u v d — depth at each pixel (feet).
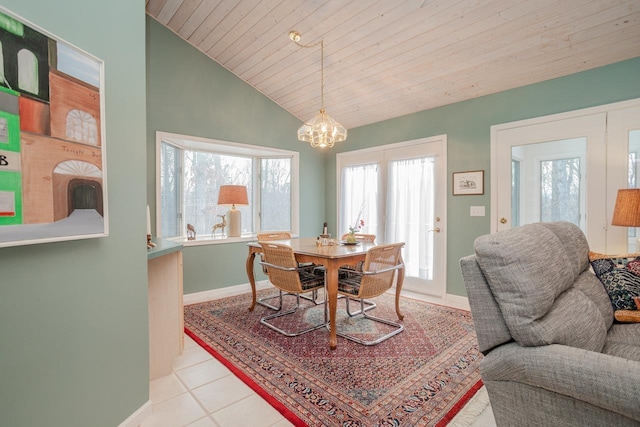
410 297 12.23
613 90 8.34
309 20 9.14
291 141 14.96
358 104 12.94
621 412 3.01
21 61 3.20
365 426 4.97
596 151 8.59
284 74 12.19
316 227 15.99
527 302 3.69
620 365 3.12
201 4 9.72
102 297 4.45
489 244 3.97
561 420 3.52
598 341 4.32
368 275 8.16
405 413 5.27
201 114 12.00
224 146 12.86
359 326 9.18
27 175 3.27
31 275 3.55
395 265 8.94
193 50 11.82
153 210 10.87
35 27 3.34
